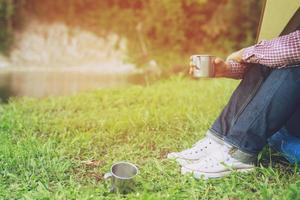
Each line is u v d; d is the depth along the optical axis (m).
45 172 1.86
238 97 1.79
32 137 2.25
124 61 4.59
